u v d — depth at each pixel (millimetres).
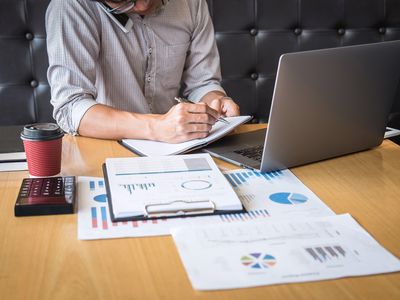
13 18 2094
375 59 1241
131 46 1803
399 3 2389
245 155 1298
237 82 2316
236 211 1000
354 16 2363
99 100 1830
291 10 2305
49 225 954
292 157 1219
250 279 779
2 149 1331
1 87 2135
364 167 1254
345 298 742
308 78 1138
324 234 906
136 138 1415
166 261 839
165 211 973
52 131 1146
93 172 1201
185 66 2002
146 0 1609
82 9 1677
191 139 1367
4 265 829
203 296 747
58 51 1629
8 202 1049
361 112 1289
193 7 1906
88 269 819
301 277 785
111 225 949
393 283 776
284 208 1021
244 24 2279
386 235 923
